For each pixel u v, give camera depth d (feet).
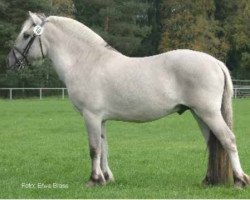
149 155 48.49
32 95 165.27
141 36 209.67
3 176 37.68
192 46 204.23
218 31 215.92
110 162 44.34
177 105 31.17
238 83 193.26
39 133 67.15
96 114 32.17
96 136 32.24
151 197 29.37
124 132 68.44
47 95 166.09
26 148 53.72
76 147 54.49
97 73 32.07
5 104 124.67
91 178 32.71
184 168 41.04
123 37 196.75
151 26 213.46
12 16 165.27
